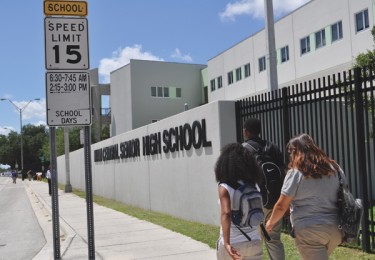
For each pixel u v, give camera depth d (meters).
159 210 14.73
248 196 3.77
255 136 5.70
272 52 12.34
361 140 7.07
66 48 6.38
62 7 6.38
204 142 10.97
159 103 52.44
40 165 91.25
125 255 8.11
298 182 4.08
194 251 8.14
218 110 10.22
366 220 6.98
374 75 6.89
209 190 10.87
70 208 17.70
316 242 4.05
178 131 12.86
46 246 10.30
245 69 42.72
